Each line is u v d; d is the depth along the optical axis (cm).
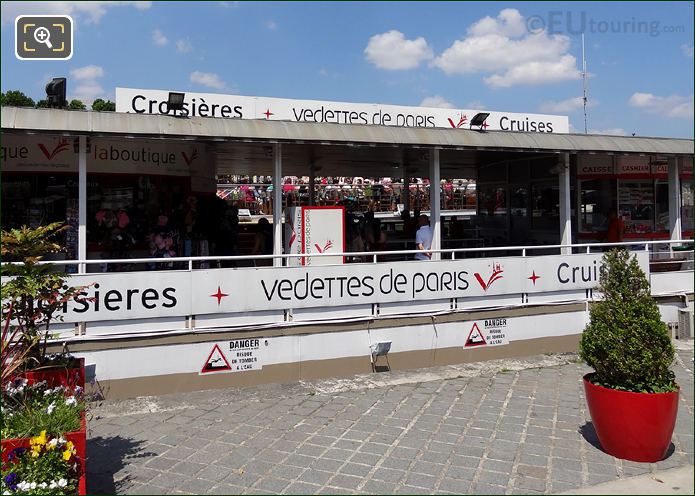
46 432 438
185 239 1230
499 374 843
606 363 559
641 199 1423
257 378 788
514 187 1508
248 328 782
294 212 920
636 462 545
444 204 2658
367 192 2712
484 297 923
